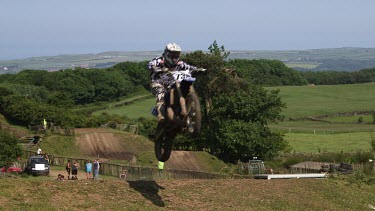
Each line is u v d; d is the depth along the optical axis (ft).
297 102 613.11
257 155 278.26
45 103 449.48
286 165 260.42
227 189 81.87
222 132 278.46
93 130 336.08
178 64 59.47
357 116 509.35
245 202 77.25
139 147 306.35
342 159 255.29
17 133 351.05
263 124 291.38
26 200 63.21
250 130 276.21
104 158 276.82
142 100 599.16
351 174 111.14
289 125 455.22
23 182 68.23
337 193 92.12
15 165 221.87
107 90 604.49
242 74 319.88
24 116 381.60
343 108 555.28
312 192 90.07
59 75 614.34
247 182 88.12
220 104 286.66
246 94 288.30
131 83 654.94
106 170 202.59
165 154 60.75
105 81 609.01
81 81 600.80
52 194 66.18
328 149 326.65
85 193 68.23
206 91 297.53
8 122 390.21
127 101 584.40
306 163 242.17
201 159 246.88
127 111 521.65
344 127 438.81
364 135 390.01
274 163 265.75
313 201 84.89
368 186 103.14
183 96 55.57
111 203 66.59
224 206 73.97
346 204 87.10
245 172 199.21
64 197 66.03
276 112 291.17
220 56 303.07
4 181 67.82
